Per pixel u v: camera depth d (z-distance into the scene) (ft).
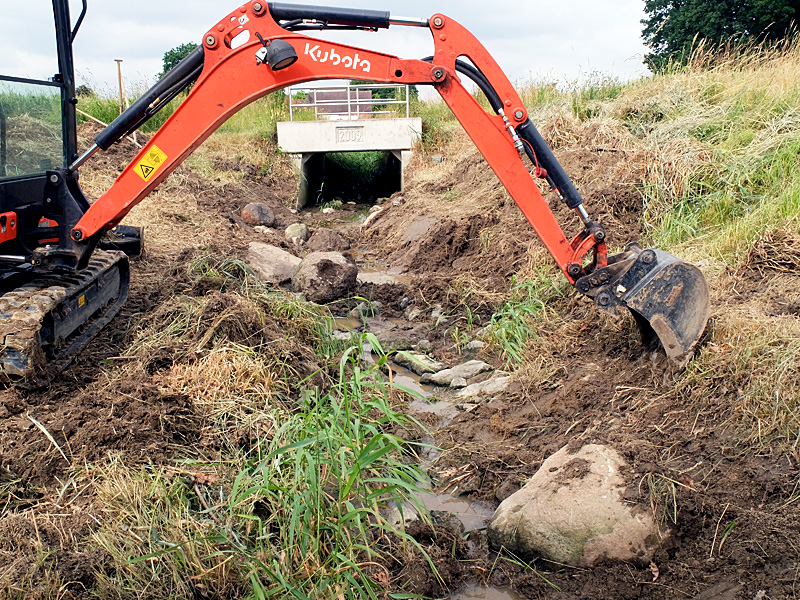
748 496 12.26
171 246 31.07
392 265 34.19
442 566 12.62
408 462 16.34
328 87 56.70
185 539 11.80
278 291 26.25
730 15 73.56
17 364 15.40
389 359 22.72
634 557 12.00
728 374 14.57
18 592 10.42
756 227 19.85
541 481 13.48
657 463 13.19
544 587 12.09
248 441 15.25
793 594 10.44
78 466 13.47
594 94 41.14
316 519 12.29
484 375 20.57
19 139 18.01
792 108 26.58
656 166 25.86
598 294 15.96
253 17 15.78
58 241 18.69
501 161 16.22
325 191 60.44
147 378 16.56
